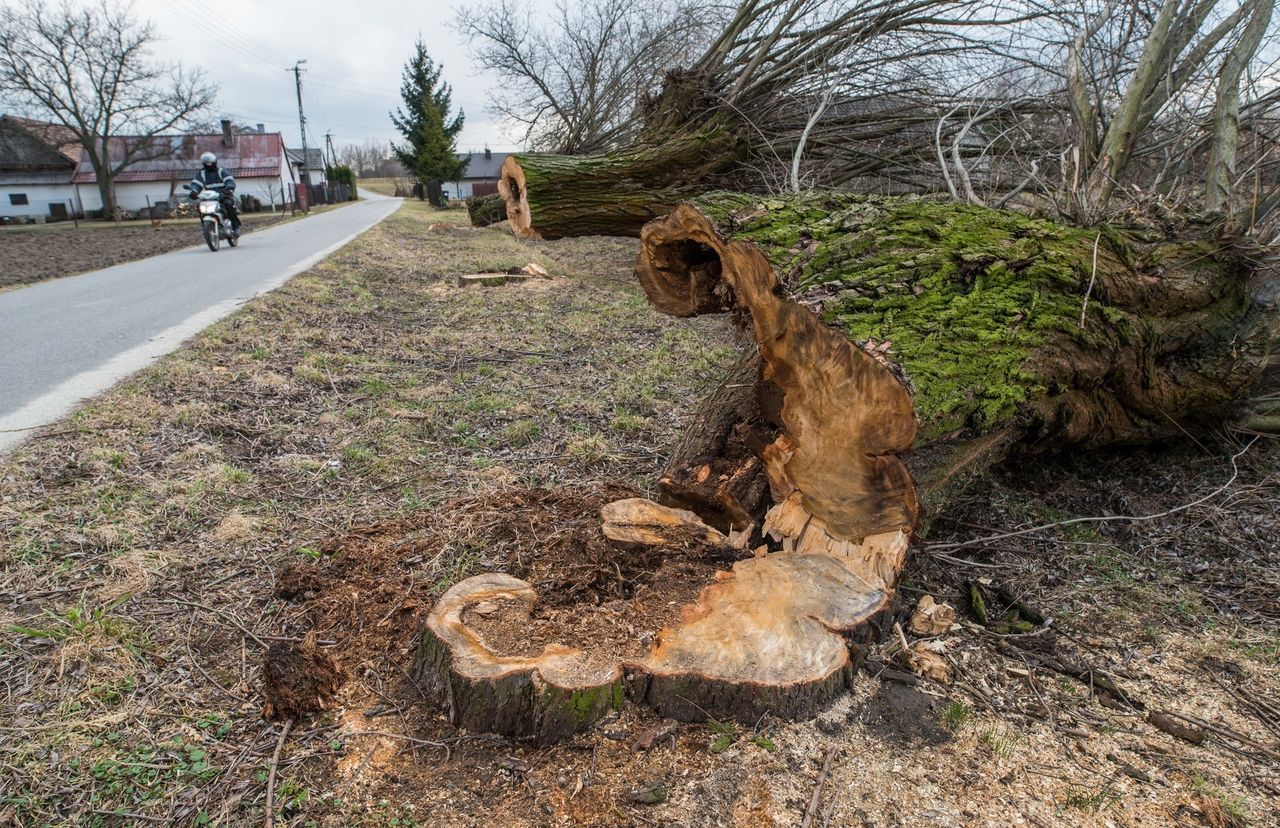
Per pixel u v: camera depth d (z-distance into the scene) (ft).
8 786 5.25
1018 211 10.78
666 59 38.22
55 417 11.75
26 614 7.18
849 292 7.46
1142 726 6.44
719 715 6.10
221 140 120.47
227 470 10.52
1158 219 11.43
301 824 5.12
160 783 5.39
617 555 7.80
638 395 15.08
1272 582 8.65
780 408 8.04
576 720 5.85
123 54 91.56
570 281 29.86
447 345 19.04
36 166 106.01
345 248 37.01
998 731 6.23
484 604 6.77
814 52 22.93
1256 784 5.77
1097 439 10.38
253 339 17.46
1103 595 8.47
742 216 8.83
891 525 7.32
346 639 7.10
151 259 36.01
